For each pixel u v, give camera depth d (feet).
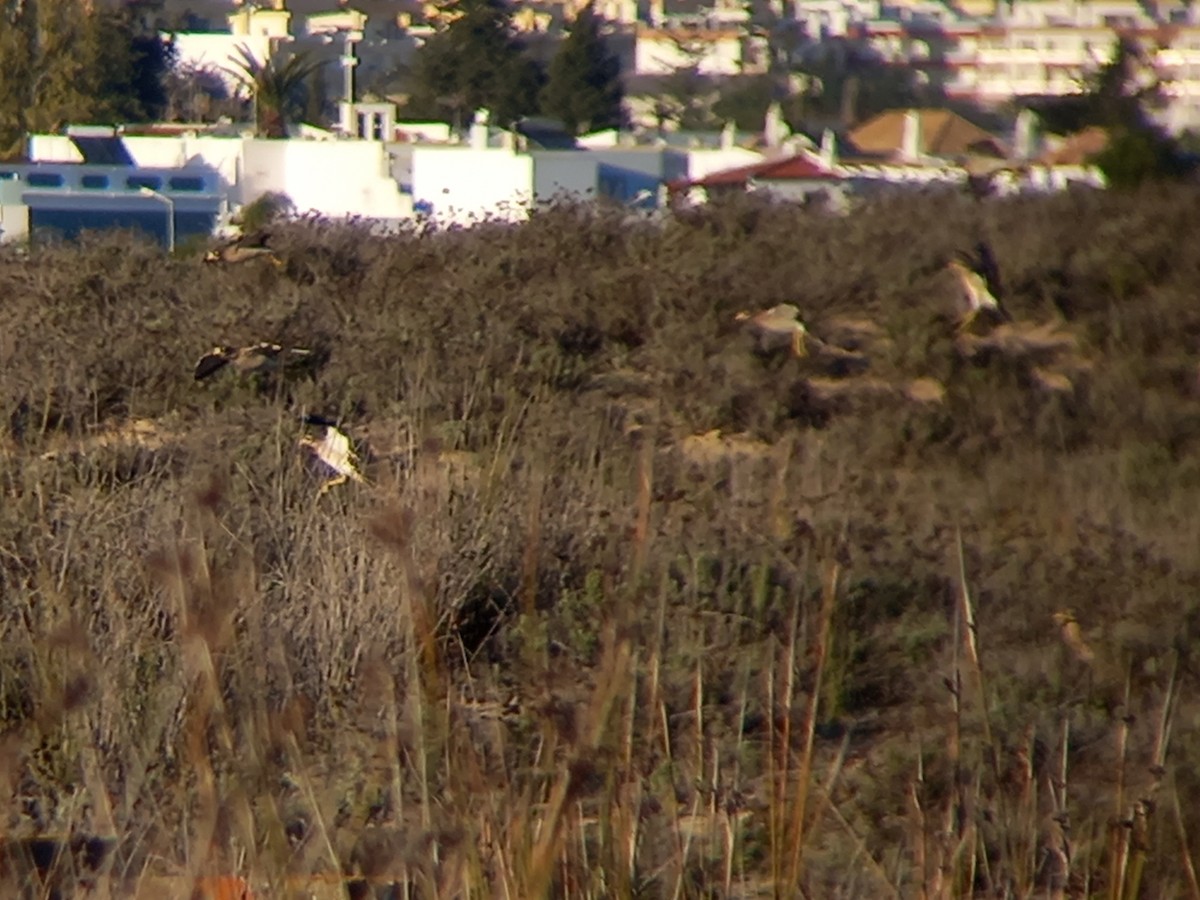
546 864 21.77
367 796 26.03
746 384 77.97
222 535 39.88
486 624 41.16
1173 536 58.29
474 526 43.45
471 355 75.31
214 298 92.17
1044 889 27.66
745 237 108.88
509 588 43.34
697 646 37.52
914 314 90.38
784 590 44.39
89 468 50.60
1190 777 32.14
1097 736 35.96
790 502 55.93
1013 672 40.16
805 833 27.63
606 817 24.08
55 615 35.35
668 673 36.50
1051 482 66.33
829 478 62.95
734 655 39.68
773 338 85.81
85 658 28.96
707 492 54.08
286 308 82.53
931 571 47.88
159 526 41.34
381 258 102.78
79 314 83.30
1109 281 99.96
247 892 22.63
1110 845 27.73
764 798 30.45
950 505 60.39
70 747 29.17
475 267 97.66
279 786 26.71
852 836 27.35
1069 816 29.09
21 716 31.65
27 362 68.95
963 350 87.56
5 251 101.40
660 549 45.34
